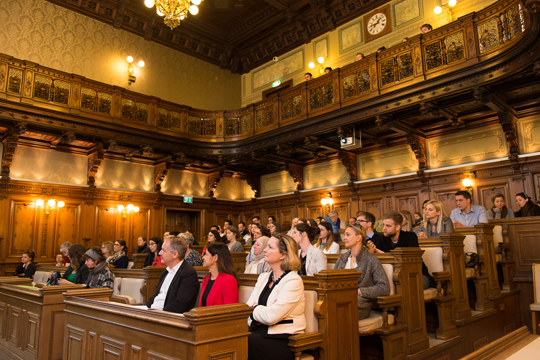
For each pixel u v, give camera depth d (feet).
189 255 16.51
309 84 33.88
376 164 37.29
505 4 22.59
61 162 36.45
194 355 6.77
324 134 34.40
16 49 33.14
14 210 32.78
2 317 15.62
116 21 38.99
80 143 35.65
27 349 13.28
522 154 27.99
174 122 38.45
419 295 12.30
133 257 24.13
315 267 11.87
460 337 13.62
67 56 35.88
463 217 18.84
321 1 38.40
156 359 7.66
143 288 15.81
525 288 18.15
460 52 24.79
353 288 10.00
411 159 34.83
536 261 18.01
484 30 23.86
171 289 10.92
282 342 8.69
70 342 10.93
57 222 34.99
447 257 14.03
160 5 22.63
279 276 9.48
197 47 44.93
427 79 25.75
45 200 34.53
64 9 36.47
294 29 41.91
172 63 43.21
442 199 31.99
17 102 28.68
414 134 32.42
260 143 37.19
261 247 15.46
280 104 36.29
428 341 12.21
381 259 12.29
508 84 24.23
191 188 45.70
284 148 37.35
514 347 5.32
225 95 47.24
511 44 21.71
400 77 27.63
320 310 9.16
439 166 32.83
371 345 11.82
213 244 10.76
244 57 47.57
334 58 39.37
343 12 38.58
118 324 8.93
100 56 37.96
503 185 28.96
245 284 11.50
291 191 44.65
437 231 16.01
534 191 27.35
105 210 38.29
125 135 34.40
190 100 43.96
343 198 38.96
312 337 8.90
